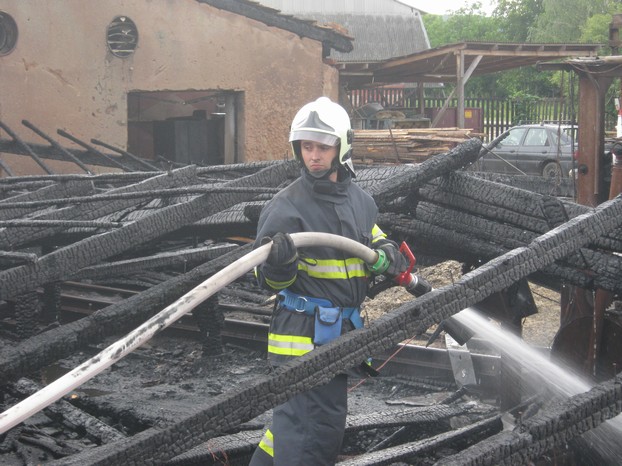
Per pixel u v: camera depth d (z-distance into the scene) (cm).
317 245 312
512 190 465
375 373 331
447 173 501
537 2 4362
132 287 903
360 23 4231
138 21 1548
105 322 460
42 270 464
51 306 762
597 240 428
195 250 655
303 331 326
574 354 483
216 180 713
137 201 648
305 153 330
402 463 434
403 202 534
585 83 596
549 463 429
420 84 2591
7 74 1441
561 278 438
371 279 351
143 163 1342
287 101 1711
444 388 606
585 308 495
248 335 725
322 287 328
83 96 1509
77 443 451
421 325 321
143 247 812
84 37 1502
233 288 922
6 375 419
